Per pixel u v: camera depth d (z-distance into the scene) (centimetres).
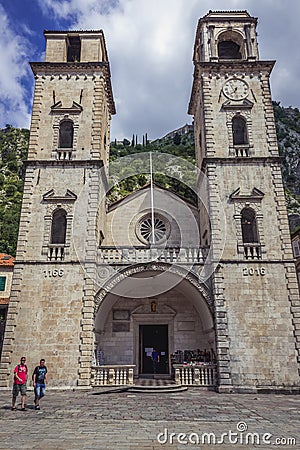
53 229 2780
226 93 3008
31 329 2355
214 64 3053
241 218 2773
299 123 15462
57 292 2444
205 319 2761
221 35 3316
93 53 3173
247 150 2858
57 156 2831
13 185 10156
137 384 2416
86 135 2886
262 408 1688
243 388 2231
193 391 2281
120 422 1367
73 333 2345
